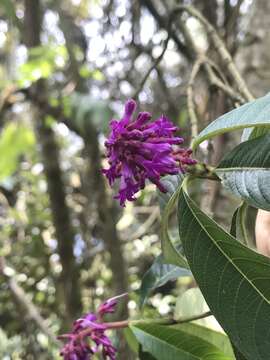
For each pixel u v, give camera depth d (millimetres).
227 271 144
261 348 142
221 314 145
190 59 470
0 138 758
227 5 452
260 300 142
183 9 377
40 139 602
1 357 706
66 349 185
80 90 591
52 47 593
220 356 197
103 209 554
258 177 137
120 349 347
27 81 584
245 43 425
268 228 175
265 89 405
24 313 581
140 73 660
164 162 140
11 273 593
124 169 141
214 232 144
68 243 600
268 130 148
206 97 387
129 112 146
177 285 638
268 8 420
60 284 650
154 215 602
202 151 299
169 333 198
